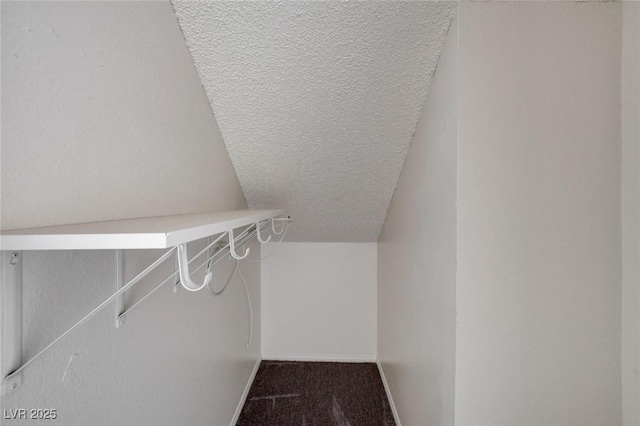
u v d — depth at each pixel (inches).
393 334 70.0
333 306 93.6
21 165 18.8
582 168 33.4
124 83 27.8
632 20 31.7
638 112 31.4
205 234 19.9
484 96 33.4
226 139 52.9
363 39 37.2
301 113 47.6
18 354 18.6
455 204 34.3
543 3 33.1
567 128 33.4
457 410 35.0
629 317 32.8
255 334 87.0
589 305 33.8
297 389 77.9
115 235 15.2
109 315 26.7
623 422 33.5
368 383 80.6
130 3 28.4
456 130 33.8
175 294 38.8
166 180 34.9
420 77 41.6
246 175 62.4
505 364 34.6
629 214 32.5
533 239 34.0
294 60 39.8
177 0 34.2
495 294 34.3
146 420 32.2
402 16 34.7
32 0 19.4
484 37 33.1
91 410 24.5
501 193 33.8
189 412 42.9
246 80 42.7
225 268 59.1
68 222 21.9
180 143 38.0
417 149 49.5
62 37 21.5
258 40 37.6
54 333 21.1
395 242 67.7
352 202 72.4
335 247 93.6
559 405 34.3
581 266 33.7
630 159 32.3
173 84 36.1
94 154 24.4
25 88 19.0
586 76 33.1
